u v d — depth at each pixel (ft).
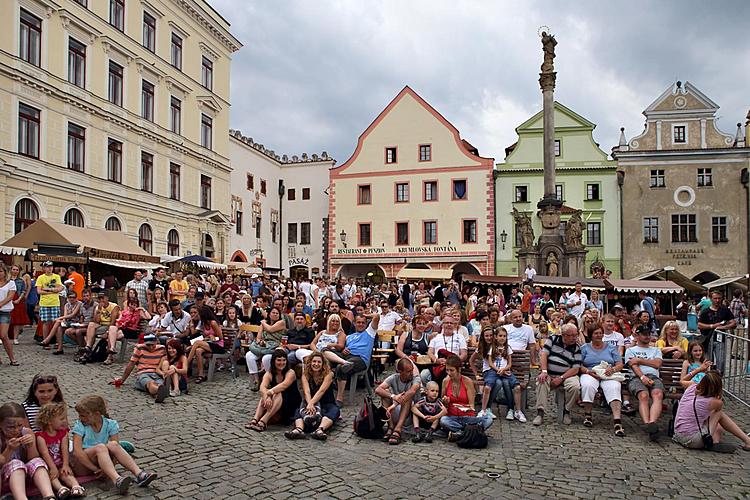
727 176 151.64
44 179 92.63
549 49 111.14
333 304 48.96
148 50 119.75
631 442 31.78
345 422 34.63
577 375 35.70
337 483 24.41
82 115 101.96
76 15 100.01
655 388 33.35
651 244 153.69
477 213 162.91
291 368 33.76
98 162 105.70
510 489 24.39
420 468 26.94
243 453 27.91
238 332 47.50
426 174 167.22
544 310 71.72
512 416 36.45
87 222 102.27
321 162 195.62
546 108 112.47
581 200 157.48
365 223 170.71
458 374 32.24
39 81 91.81
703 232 151.84
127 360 50.21
